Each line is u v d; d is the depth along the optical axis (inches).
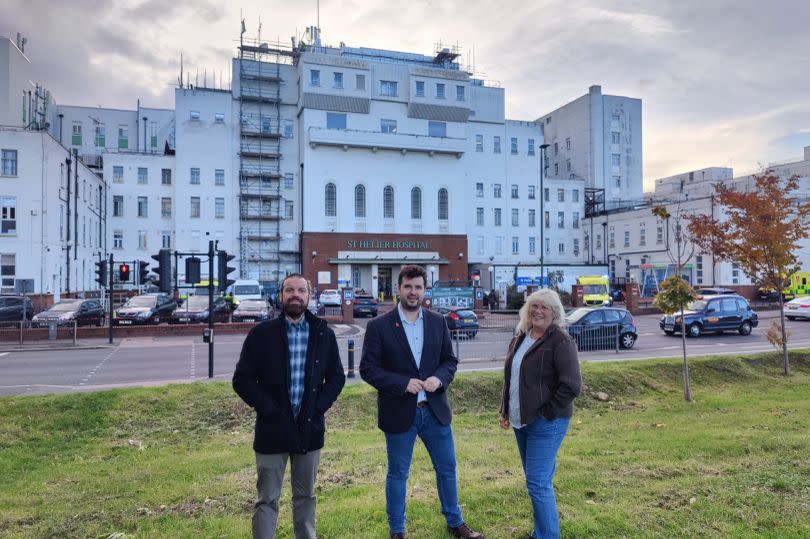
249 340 168.6
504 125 2642.7
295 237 2285.9
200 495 234.5
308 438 165.6
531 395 175.8
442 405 180.9
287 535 188.9
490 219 2591.0
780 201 592.7
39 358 756.0
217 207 2206.0
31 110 2164.1
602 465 261.3
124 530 199.5
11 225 1389.0
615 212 2532.0
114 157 2143.2
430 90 2354.8
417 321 184.5
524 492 220.1
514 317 1163.9
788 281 597.9
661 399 479.8
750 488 221.9
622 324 793.6
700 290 1584.6
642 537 178.7
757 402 450.9
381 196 2268.7
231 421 399.2
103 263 938.7
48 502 234.7
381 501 214.4
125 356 772.6
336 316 1387.8
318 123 2213.3
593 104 2849.4
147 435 372.2
